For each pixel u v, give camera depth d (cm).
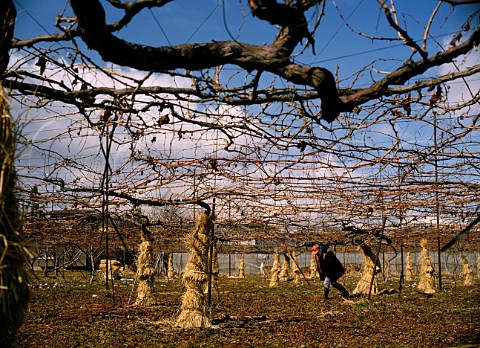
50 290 2025
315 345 868
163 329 1027
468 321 1134
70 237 1825
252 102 445
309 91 447
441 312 1312
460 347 802
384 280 2606
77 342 884
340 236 1758
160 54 381
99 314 1248
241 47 381
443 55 360
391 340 909
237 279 3250
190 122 510
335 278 1633
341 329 1041
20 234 363
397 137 630
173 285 2539
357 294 1809
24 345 848
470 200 1134
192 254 1074
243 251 2645
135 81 451
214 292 1981
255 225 1262
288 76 378
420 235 1844
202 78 441
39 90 474
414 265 3578
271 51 378
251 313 1313
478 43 348
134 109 491
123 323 1104
